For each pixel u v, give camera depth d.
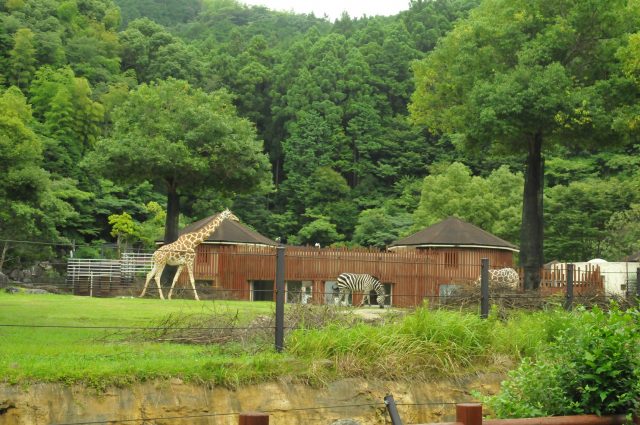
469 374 14.22
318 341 13.71
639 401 8.45
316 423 12.32
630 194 62.50
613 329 8.71
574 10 33.75
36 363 11.30
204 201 83.56
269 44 142.12
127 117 42.12
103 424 10.68
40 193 32.22
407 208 92.38
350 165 99.94
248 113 107.62
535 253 34.66
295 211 94.56
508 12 35.56
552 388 8.78
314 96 103.12
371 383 13.15
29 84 88.69
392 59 111.88
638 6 34.47
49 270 53.91
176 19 176.38
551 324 15.98
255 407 11.96
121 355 12.78
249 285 39.00
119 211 77.50
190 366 11.93
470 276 28.11
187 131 41.72
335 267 36.31
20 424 10.18
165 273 37.66
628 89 33.38
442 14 126.69
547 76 32.50
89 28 107.81
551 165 79.69
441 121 41.34
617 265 38.91
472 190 65.94
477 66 36.31
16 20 94.88
